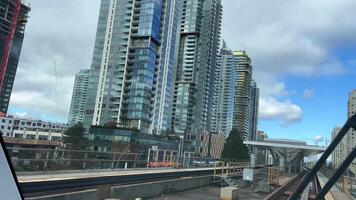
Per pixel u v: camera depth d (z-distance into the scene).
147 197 20.80
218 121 191.38
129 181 21.58
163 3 148.75
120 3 145.12
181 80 171.12
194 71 172.88
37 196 12.80
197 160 52.31
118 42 143.12
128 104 137.88
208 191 26.89
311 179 3.51
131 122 136.12
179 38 176.25
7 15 101.12
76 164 24.09
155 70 145.50
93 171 22.70
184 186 26.66
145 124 137.88
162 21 148.75
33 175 16.94
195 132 147.38
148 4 140.88
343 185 24.20
